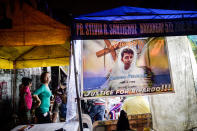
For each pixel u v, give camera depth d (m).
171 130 2.75
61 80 5.90
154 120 3.04
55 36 2.08
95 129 2.90
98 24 2.13
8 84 5.38
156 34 2.22
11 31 2.02
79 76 2.29
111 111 3.83
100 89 2.29
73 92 2.23
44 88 3.79
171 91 2.38
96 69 2.32
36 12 1.98
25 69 5.71
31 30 2.03
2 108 5.05
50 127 2.21
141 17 2.23
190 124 2.61
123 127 1.87
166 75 2.41
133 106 3.41
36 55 4.13
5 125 4.55
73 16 2.07
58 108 4.81
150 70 2.40
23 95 4.57
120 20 2.20
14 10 1.91
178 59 2.72
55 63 4.35
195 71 2.68
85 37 2.08
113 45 2.40
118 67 2.36
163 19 2.25
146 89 2.35
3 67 4.03
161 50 2.46
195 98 2.63
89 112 3.84
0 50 3.68
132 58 2.41
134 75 2.37
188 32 2.25
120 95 2.30
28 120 4.84
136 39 2.45
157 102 2.99
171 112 2.77
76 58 2.28
